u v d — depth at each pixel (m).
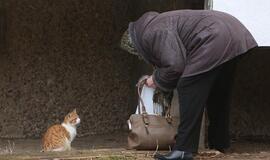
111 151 5.34
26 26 9.66
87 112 10.08
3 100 9.66
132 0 10.17
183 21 4.80
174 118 5.21
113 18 10.14
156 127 5.16
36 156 5.22
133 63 10.31
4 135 9.67
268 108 9.11
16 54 9.66
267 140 8.74
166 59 4.67
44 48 9.79
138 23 4.96
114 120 10.28
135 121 5.21
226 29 4.74
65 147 6.75
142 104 5.29
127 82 10.34
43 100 9.84
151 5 9.62
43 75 9.84
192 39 4.73
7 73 9.66
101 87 10.18
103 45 10.14
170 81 4.77
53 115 9.90
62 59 9.91
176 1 8.95
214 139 5.59
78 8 9.91
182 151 4.79
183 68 4.71
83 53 10.03
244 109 9.10
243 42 4.79
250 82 9.09
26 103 9.77
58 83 9.92
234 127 9.07
